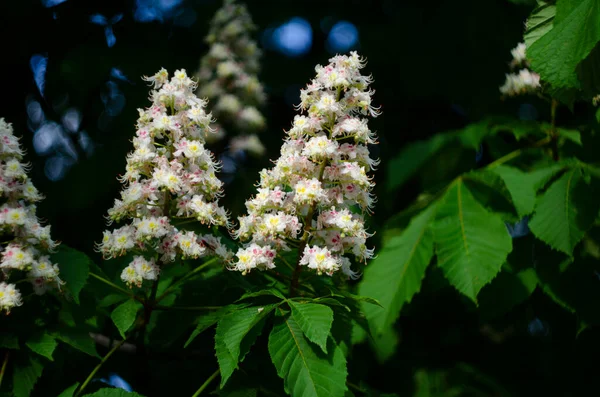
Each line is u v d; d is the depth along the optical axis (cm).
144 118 119
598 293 132
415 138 187
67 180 161
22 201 120
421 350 154
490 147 142
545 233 129
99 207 162
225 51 162
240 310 113
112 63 173
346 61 116
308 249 114
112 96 174
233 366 109
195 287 128
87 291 122
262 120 159
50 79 172
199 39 184
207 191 119
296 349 110
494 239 128
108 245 120
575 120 156
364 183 115
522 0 150
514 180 132
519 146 143
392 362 151
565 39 123
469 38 176
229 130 158
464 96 177
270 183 117
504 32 174
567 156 138
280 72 193
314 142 114
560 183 131
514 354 156
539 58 124
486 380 147
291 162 115
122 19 180
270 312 115
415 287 131
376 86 189
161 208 121
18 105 172
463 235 129
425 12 184
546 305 148
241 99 161
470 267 127
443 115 187
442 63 179
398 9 198
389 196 164
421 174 150
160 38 182
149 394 128
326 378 108
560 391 152
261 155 159
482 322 133
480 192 132
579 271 133
